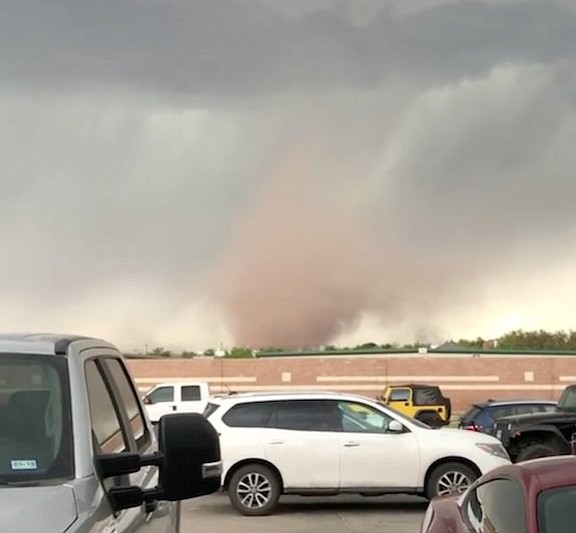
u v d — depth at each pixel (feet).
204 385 115.55
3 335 13.57
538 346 306.55
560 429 61.52
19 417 11.67
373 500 54.85
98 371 14.16
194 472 11.21
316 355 180.14
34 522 9.77
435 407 124.88
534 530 17.07
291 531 44.50
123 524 11.68
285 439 49.65
